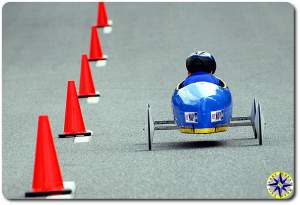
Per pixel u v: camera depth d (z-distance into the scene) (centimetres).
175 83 4741
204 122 3139
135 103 4253
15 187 2814
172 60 5416
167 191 2645
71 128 3572
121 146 3334
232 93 4388
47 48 6138
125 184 2756
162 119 3847
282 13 6888
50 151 2702
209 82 3206
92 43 5584
